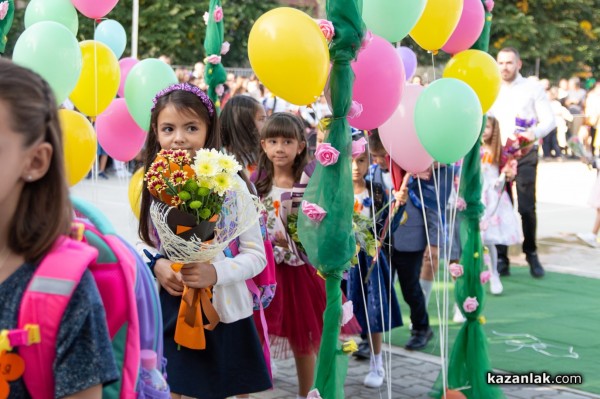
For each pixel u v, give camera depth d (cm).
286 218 424
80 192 1197
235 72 2152
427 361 527
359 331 452
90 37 2133
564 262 859
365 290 490
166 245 286
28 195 155
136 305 181
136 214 334
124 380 170
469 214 430
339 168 310
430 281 583
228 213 296
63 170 158
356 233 408
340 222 311
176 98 314
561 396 460
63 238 158
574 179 1689
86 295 153
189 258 285
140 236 317
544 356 534
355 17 298
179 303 312
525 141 706
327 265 314
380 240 495
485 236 688
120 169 1373
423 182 541
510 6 2897
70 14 425
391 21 332
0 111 148
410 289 540
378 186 499
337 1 298
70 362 150
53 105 157
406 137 387
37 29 340
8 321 149
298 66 279
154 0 2494
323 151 305
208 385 304
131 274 172
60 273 151
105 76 423
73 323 150
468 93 364
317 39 283
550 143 2150
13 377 148
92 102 426
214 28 477
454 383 431
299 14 288
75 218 176
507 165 699
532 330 597
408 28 341
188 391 302
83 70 417
